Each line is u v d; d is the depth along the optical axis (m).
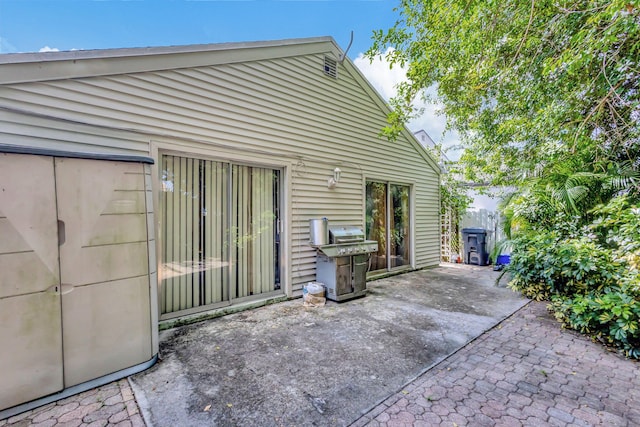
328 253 4.25
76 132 2.84
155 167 3.30
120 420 1.86
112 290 2.32
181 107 3.48
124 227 2.40
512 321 3.66
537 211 4.91
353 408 1.99
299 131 4.69
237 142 3.96
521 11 3.40
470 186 8.85
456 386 2.26
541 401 2.08
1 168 1.91
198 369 2.48
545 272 4.08
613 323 2.98
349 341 3.03
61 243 2.11
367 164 5.88
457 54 4.15
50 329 2.04
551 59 3.02
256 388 2.21
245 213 4.13
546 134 4.75
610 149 4.54
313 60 4.90
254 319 3.66
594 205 4.58
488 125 6.68
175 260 3.48
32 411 1.95
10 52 2.51
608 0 2.70
